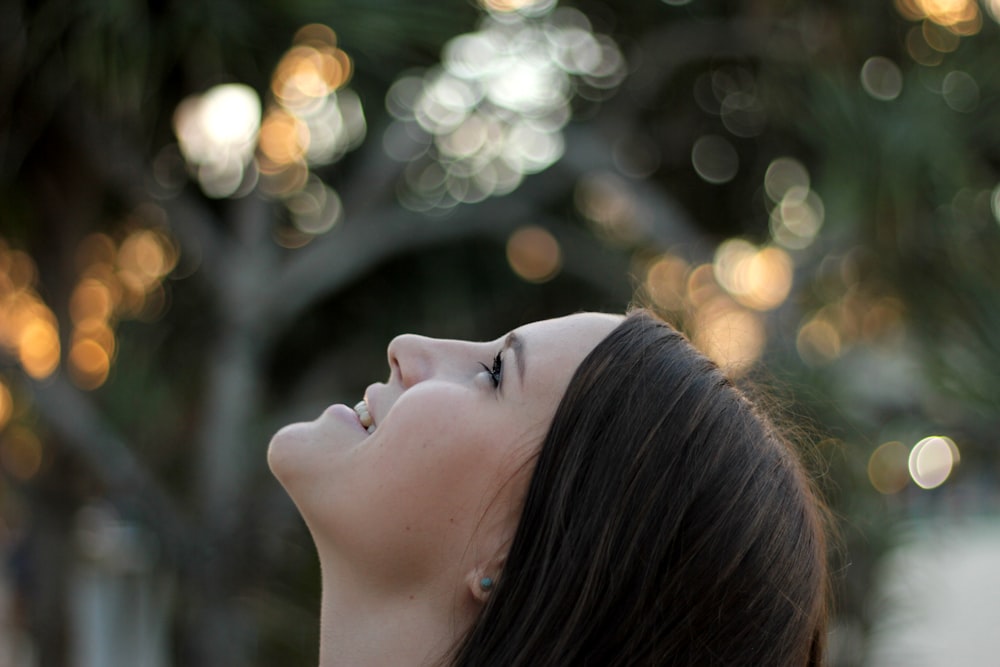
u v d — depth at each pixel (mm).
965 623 4012
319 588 3098
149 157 2873
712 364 1013
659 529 892
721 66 3600
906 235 2953
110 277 3420
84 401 2717
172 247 3400
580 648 869
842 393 2707
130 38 2309
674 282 3330
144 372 3172
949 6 3211
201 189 3104
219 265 2859
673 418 930
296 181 3402
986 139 3172
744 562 917
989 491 3426
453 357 1064
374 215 3102
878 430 2973
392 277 3541
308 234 3471
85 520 3314
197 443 3037
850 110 2906
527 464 947
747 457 953
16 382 2631
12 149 2525
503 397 979
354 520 963
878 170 2887
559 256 3562
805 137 3246
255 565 2859
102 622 3129
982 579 4422
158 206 2822
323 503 987
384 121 3168
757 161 3689
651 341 984
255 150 2875
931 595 4012
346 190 3342
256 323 2848
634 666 871
